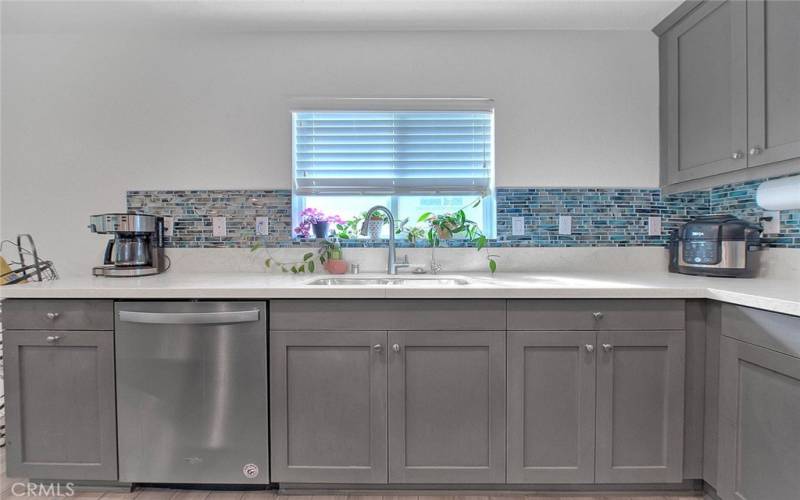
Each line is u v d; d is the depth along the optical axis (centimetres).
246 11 202
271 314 159
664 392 157
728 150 169
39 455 162
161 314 154
